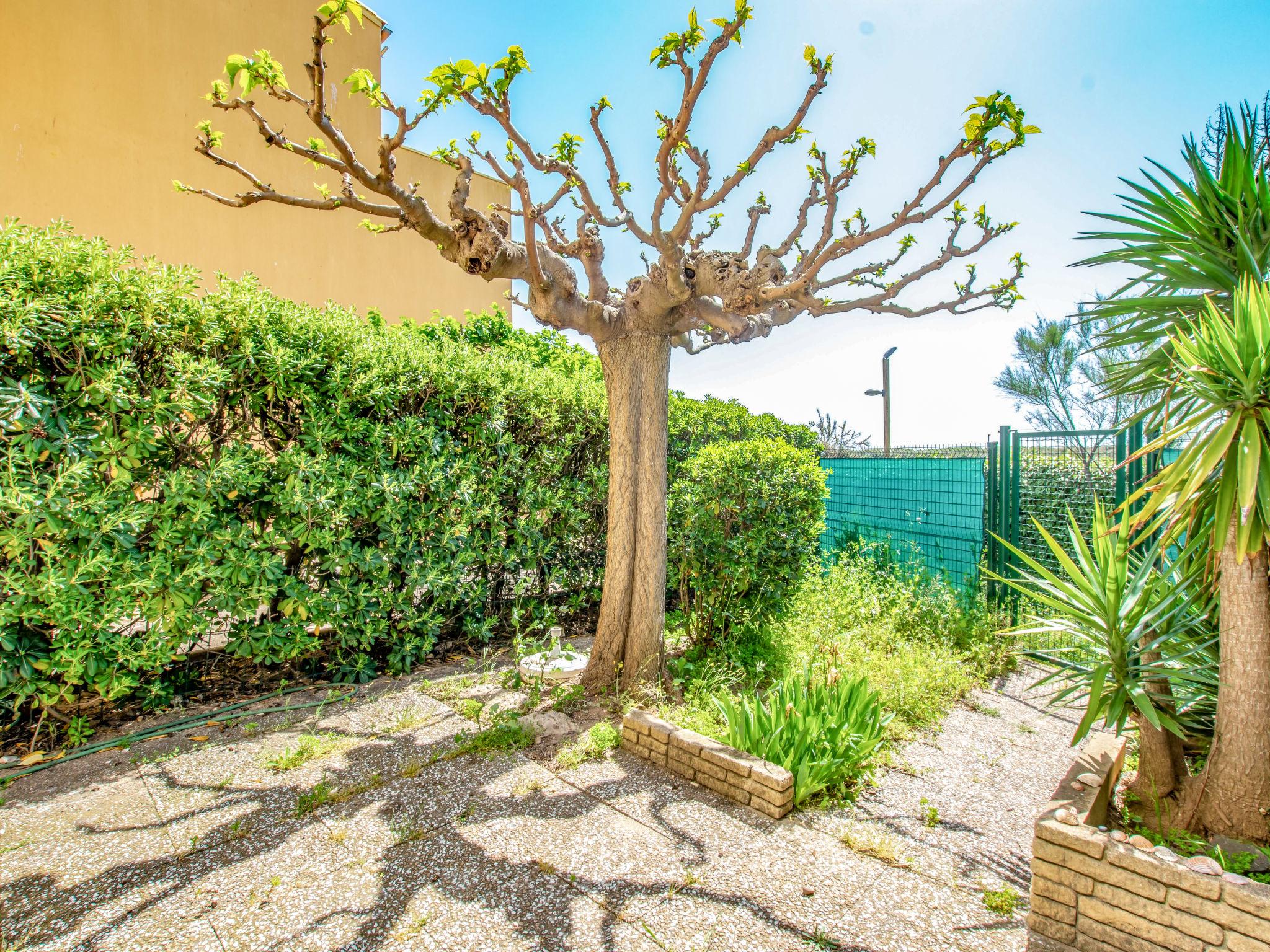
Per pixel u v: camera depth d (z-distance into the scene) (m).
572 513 6.40
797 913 2.34
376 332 5.47
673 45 3.20
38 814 2.93
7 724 3.66
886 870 2.64
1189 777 2.92
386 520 4.84
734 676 4.84
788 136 3.50
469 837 2.79
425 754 3.60
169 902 2.34
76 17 8.02
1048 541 3.23
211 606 4.10
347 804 3.05
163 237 8.66
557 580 6.50
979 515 6.71
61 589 3.40
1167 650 3.15
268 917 2.27
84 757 3.51
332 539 4.55
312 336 4.66
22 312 3.24
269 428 4.59
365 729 3.94
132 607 3.76
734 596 5.62
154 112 8.60
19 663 3.42
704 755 3.29
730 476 5.49
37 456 3.40
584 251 4.82
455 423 5.50
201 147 3.56
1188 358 2.53
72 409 3.58
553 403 6.23
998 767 3.66
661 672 4.72
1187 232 3.21
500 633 6.07
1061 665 3.31
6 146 7.58
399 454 5.10
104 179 8.20
